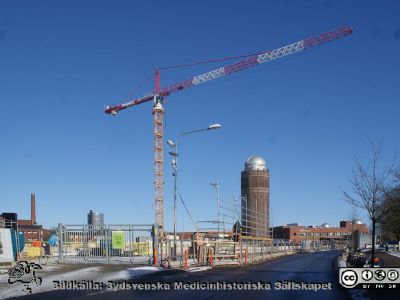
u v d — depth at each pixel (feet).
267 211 362.53
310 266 117.29
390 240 324.19
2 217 120.88
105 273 80.18
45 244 135.23
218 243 118.01
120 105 351.05
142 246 109.70
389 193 87.71
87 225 106.01
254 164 367.66
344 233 539.29
